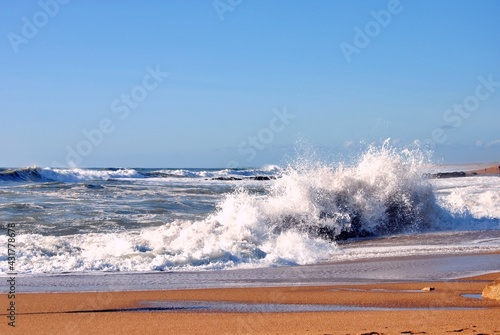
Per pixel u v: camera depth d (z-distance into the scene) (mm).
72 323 7344
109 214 21172
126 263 12688
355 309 8289
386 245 16328
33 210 21750
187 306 8594
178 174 57750
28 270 11883
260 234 16531
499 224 20406
